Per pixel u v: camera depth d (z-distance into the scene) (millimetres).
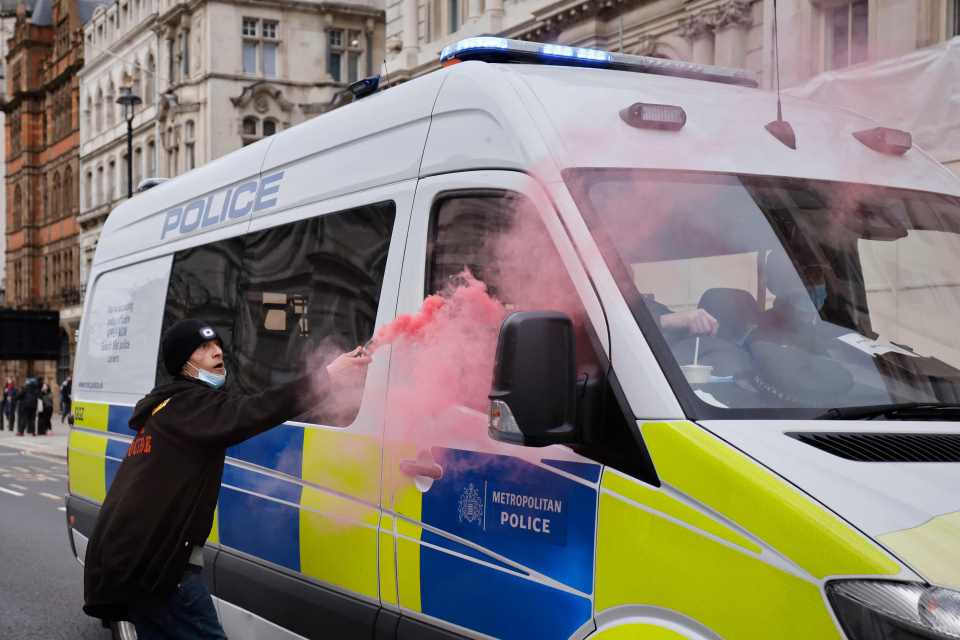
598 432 3066
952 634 2264
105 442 6934
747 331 3236
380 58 42531
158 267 6523
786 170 3664
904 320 3475
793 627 2520
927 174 3961
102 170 51688
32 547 10820
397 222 4172
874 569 2408
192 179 6414
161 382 6250
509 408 2865
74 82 55312
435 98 4094
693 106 3777
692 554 2760
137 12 46781
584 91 3678
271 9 40812
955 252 3678
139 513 3951
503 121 3658
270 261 5133
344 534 4234
